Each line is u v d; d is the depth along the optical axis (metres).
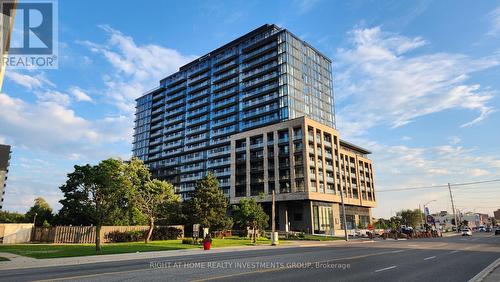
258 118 92.81
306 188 73.56
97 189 26.12
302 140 76.88
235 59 105.81
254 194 83.19
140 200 37.72
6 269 15.35
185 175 110.38
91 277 11.60
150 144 131.62
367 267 14.55
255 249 29.30
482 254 21.88
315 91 97.94
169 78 132.12
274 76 91.38
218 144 100.94
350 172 97.75
